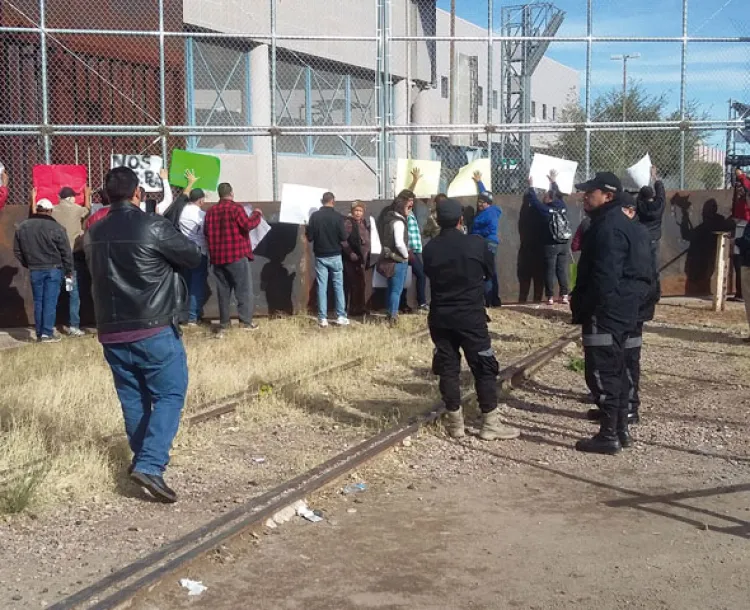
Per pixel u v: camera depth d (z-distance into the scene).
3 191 12.64
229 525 5.22
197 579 4.57
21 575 4.59
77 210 12.64
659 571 4.67
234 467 6.48
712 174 18.36
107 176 5.72
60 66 14.52
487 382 7.16
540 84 32.84
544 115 33.44
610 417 6.80
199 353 10.24
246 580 4.57
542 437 7.31
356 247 13.45
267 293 13.77
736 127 15.05
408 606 4.29
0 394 8.12
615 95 19.19
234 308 13.65
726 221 15.56
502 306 14.73
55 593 4.39
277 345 11.07
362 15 22.48
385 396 8.63
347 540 5.11
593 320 6.76
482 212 13.69
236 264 12.01
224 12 18.39
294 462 6.59
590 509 5.62
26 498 5.52
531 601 4.33
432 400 8.38
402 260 12.61
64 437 6.94
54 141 14.42
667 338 11.88
